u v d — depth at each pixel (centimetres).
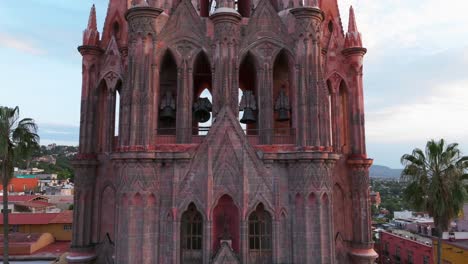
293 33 2923
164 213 2642
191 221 2678
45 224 7644
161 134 3094
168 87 3262
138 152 2614
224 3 2886
